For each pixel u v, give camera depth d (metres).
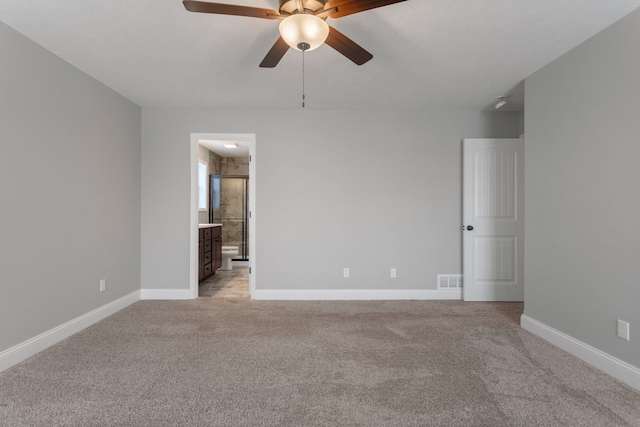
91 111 2.93
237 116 3.84
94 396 1.79
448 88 3.20
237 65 2.70
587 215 2.25
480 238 3.77
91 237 2.94
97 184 3.02
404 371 2.08
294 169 3.86
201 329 2.83
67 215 2.65
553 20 2.04
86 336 2.66
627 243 1.97
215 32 2.21
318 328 2.87
